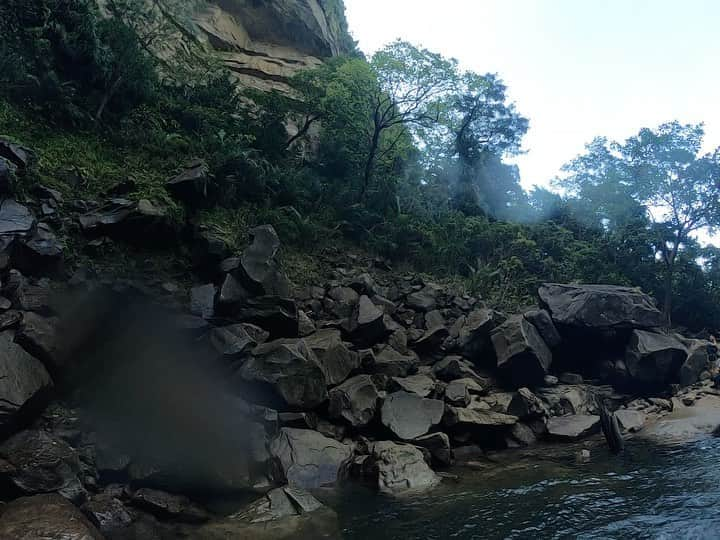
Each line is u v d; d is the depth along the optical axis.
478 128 33.44
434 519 7.68
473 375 14.60
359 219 21.31
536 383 15.05
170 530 7.13
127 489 7.64
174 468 7.96
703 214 26.03
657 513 7.46
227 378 10.62
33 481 6.77
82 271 10.52
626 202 28.53
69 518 6.18
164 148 16.33
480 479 9.65
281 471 9.07
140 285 11.20
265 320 12.29
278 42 32.16
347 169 24.19
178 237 13.36
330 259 18.33
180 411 9.36
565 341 16.73
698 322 26.66
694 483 8.71
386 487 9.02
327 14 36.12
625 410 14.07
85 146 14.59
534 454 11.28
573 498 8.33
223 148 17.36
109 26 17.02
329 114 22.77
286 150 22.20
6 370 7.49
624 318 16.25
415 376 13.29
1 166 10.14
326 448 9.78
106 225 11.91
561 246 27.86
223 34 29.03
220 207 15.65
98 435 8.29
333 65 24.50
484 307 18.77
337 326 14.35
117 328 10.13
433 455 10.55
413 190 26.89
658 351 15.53
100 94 16.22
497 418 12.15
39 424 8.02
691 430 12.45
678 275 27.30
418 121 23.50
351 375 12.35
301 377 10.73
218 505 8.18
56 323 8.95
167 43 23.12
